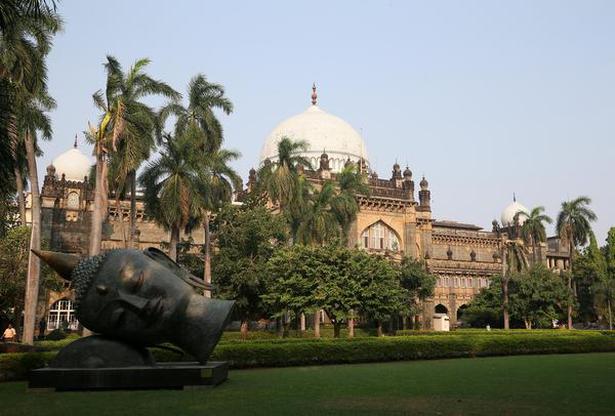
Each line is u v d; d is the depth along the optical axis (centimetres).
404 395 1378
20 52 2450
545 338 3225
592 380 1747
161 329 1467
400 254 6425
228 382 1661
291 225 4616
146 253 1564
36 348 2162
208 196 3662
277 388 1506
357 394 1394
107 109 2988
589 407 1188
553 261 8850
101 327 1467
